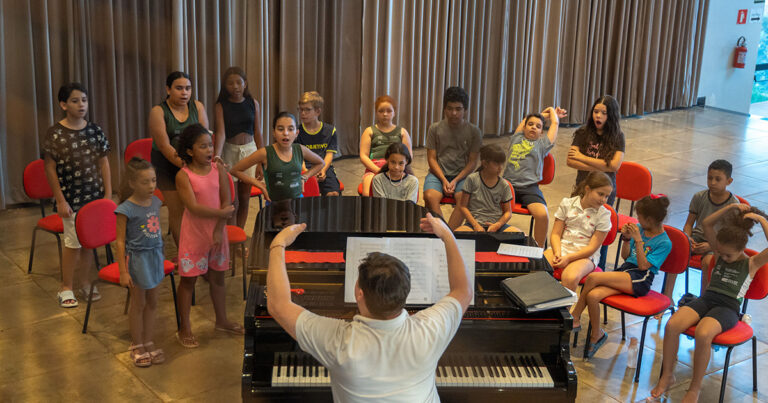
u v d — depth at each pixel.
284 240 2.09
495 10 8.92
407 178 4.84
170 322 4.10
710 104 12.17
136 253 3.40
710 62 11.84
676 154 8.84
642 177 5.38
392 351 1.88
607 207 4.50
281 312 1.94
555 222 4.33
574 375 2.82
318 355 1.90
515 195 5.31
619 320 4.54
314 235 3.49
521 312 2.92
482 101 9.20
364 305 1.91
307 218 3.72
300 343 1.92
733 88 12.11
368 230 3.54
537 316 2.89
